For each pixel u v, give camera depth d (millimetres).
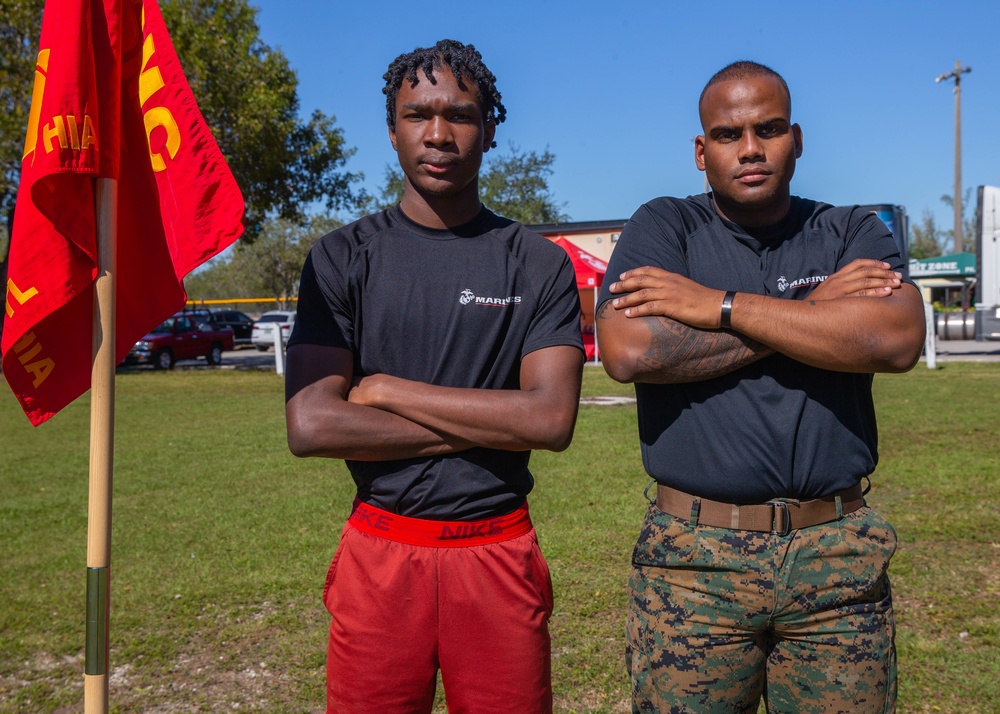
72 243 2076
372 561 2070
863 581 2041
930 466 7031
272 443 9312
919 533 5184
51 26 2049
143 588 4652
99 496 2057
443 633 2059
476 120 2102
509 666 2055
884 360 1979
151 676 3631
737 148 2111
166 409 12625
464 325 2092
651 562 2166
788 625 2061
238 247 47906
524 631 2066
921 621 3924
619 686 3447
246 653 3834
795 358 1993
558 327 2129
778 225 2238
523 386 2117
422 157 2080
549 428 2029
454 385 2098
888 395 11695
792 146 2139
